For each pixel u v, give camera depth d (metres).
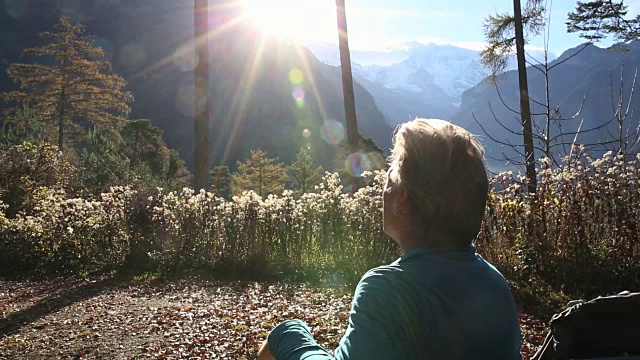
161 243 11.30
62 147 48.53
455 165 1.52
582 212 7.50
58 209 12.84
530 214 7.84
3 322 7.22
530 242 7.71
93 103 53.88
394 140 1.62
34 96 52.41
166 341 5.95
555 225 7.76
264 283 9.33
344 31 17.30
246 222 10.58
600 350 1.58
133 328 6.54
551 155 10.93
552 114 11.81
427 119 1.61
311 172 55.62
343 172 17.05
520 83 17.42
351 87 17.23
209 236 10.91
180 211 11.33
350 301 7.51
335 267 9.52
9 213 18.11
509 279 7.43
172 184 25.20
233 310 7.30
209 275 10.16
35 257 12.10
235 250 10.51
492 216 8.03
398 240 1.57
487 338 1.42
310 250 10.10
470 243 1.57
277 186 60.50
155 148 42.09
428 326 1.36
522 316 6.27
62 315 7.55
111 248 11.80
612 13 15.90
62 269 11.80
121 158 26.03
